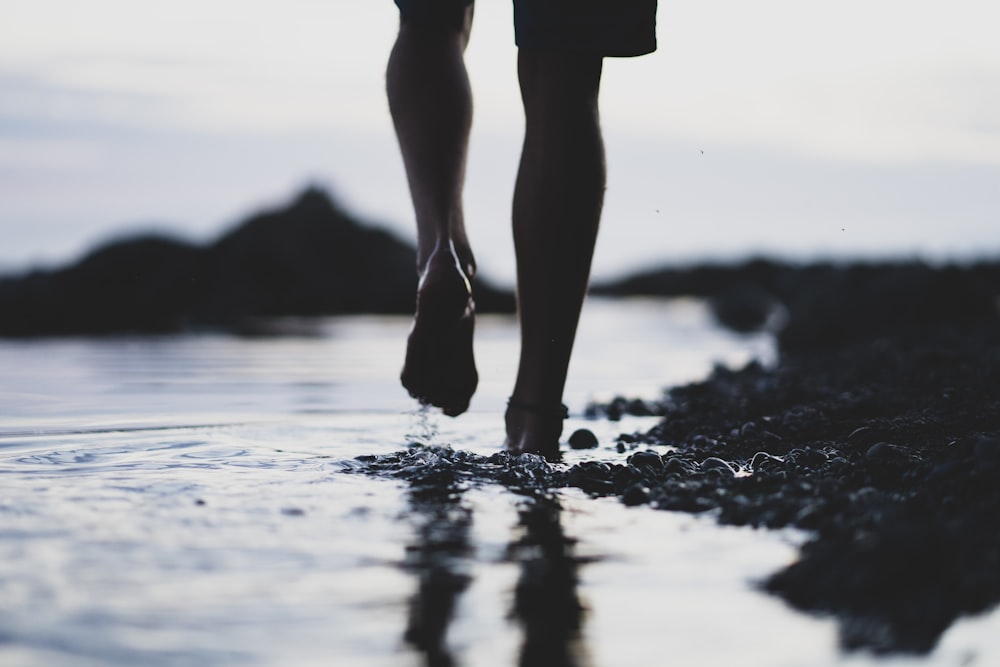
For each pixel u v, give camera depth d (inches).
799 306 285.7
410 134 95.1
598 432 114.9
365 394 146.2
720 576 50.2
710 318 432.8
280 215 449.7
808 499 65.1
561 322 92.4
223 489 71.2
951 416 97.4
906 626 42.1
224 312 391.5
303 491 71.0
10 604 44.7
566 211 90.3
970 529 53.1
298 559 52.6
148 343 267.9
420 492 71.5
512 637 41.6
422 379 91.4
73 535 56.8
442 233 93.3
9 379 165.9
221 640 40.8
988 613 43.1
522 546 56.1
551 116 90.4
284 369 189.2
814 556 50.4
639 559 53.4
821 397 124.2
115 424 110.7
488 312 444.5
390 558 53.3
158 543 55.3
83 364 198.5
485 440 102.7
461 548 55.6
